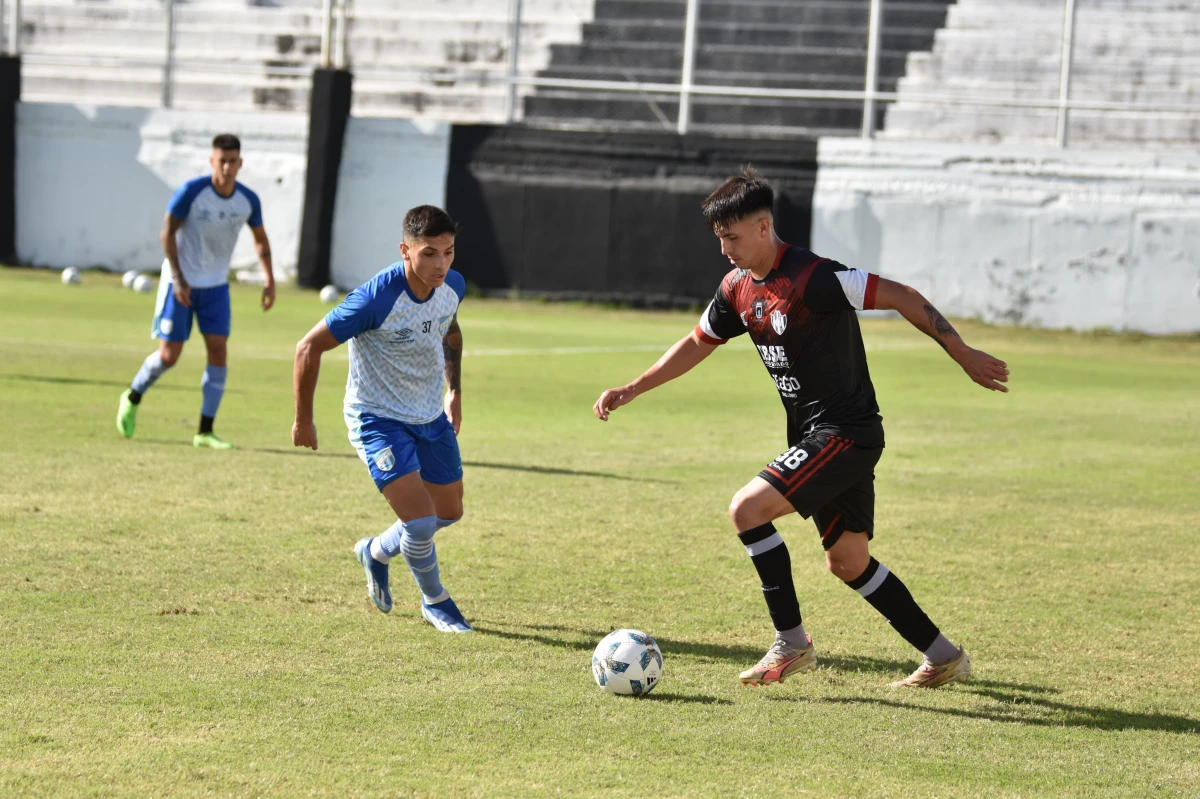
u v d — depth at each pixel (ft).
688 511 77.56
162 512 70.79
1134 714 44.42
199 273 90.94
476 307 235.20
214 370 92.22
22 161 272.51
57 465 82.64
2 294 213.25
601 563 64.28
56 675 43.65
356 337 52.54
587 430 110.01
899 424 120.98
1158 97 267.80
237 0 331.77
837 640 53.06
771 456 98.89
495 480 85.56
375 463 51.65
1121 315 227.20
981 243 233.14
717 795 35.63
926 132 270.05
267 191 262.06
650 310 242.58
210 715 40.42
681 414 122.31
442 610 52.19
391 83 297.94
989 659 50.83
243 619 51.78
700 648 50.75
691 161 241.96
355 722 40.37
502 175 248.32
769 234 45.91
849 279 44.70
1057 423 123.44
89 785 34.55
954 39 282.36
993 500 84.53
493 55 297.94
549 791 35.37
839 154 238.07
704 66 284.61
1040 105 233.35
